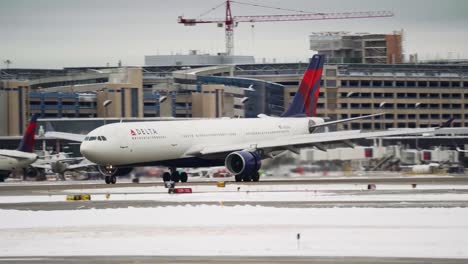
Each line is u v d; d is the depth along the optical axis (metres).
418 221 131.88
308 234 119.88
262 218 137.38
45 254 106.69
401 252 105.00
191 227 128.50
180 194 189.25
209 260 99.94
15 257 104.31
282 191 196.25
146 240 116.88
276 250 107.50
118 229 127.88
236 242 114.00
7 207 164.12
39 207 163.00
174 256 103.44
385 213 142.00
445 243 111.31
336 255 103.06
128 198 180.50
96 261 100.19
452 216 137.38
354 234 119.25
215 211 147.50
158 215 143.00
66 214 146.50
